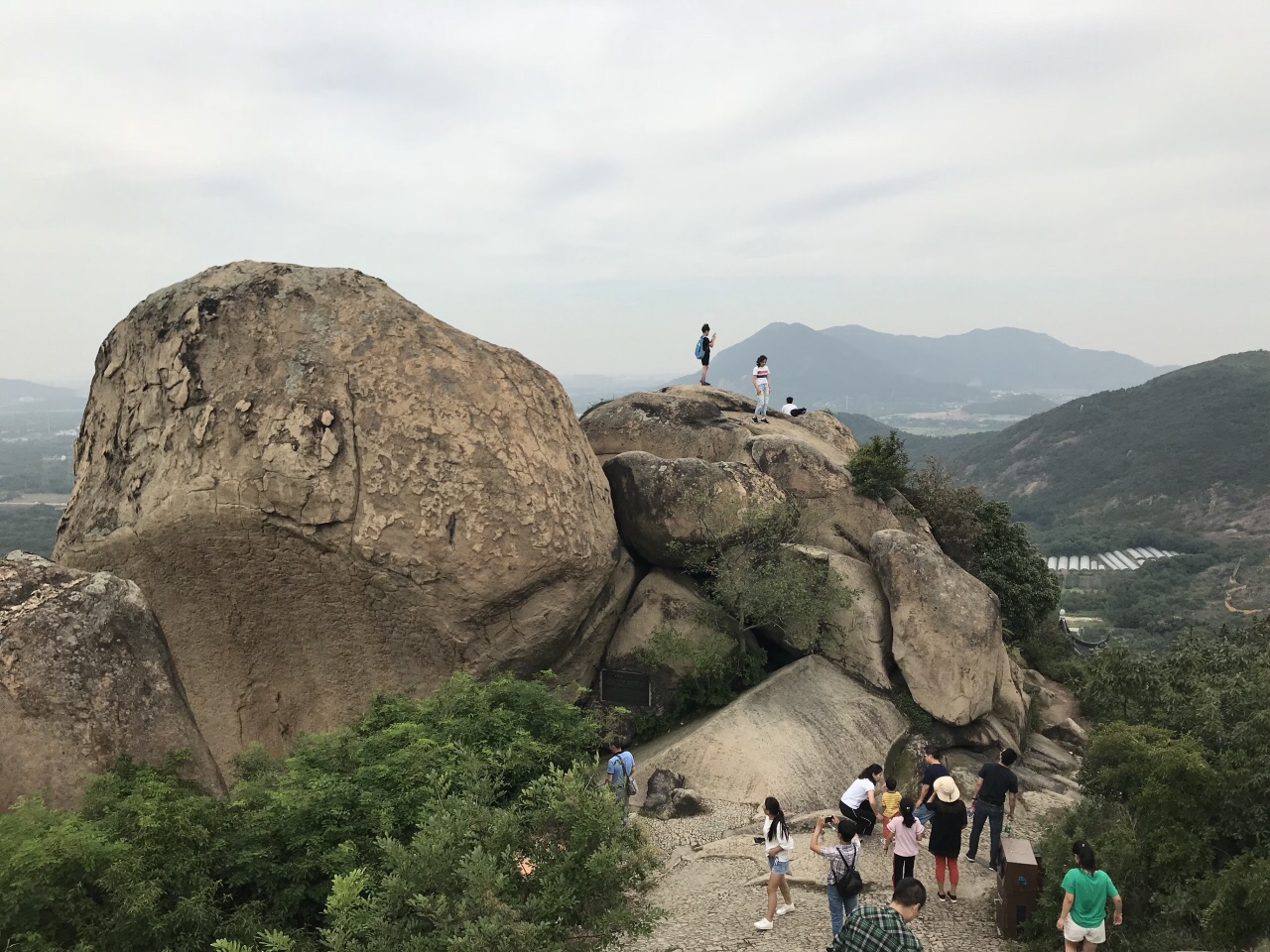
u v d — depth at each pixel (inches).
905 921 255.3
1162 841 374.3
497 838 294.0
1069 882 331.0
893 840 446.9
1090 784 426.3
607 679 757.9
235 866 326.6
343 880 272.8
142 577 645.3
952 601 705.6
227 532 625.6
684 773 617.6
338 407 637.3
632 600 780.6
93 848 289.7
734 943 385.7
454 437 639.1
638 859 307.9
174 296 689.0
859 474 832.9
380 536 615.8
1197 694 474.0
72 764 381.1
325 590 639.8
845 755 640.4
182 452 637.3
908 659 703.1
